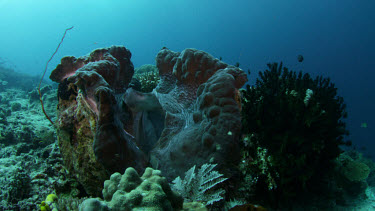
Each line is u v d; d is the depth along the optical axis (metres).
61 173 4.09
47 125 7.53
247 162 3.13
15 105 10.46
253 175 3.10
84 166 3.07
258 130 3.46
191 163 2.88
